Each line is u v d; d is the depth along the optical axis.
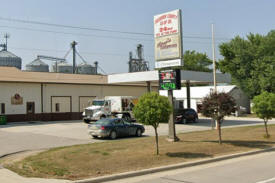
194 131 24.78
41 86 38.75
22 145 17.86
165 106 13.36
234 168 11.41
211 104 16.34
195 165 12.11
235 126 31.06
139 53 66.31
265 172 10.60
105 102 35.16
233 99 16.47
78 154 13.31
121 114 34.97
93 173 10.20
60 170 10.53
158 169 11.00
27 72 38.91
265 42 56.59
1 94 35.56
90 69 64.94
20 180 9.30
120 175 10.02
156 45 19.17
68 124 34.00
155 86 50.72
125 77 36.38
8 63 54.62
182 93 61.25
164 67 18.73
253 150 15.07
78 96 42.16
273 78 54.38
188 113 35.31
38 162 11.88
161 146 15.51
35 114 38.16
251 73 56.75
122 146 15.59
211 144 16.25
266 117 19.41
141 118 13.26
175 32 18.20
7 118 35.88
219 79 37.31
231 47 60.56
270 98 19.20
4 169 10.88
